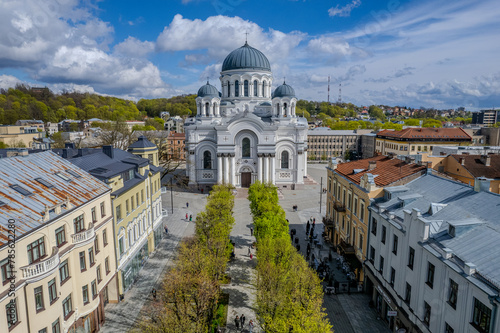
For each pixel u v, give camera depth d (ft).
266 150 281.54
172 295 92.73
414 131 351.25
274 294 88.07
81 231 92.99
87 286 94.43
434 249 79.92
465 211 87.56
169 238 179.32
